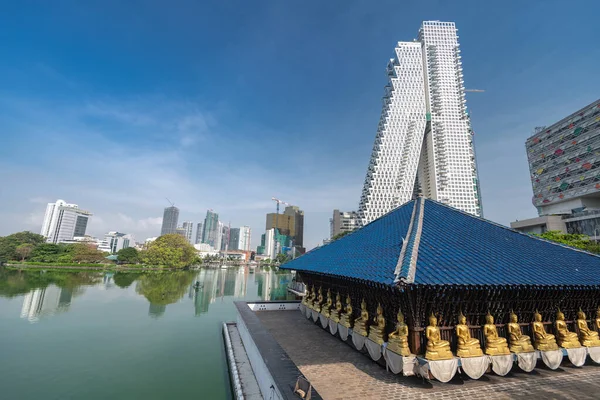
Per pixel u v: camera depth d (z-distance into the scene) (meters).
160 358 21.19
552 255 13.91
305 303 23.33
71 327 28.98
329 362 13.52
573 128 76.50
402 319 11.50
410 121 128.38
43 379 17.36
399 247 12.85
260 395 12.45
